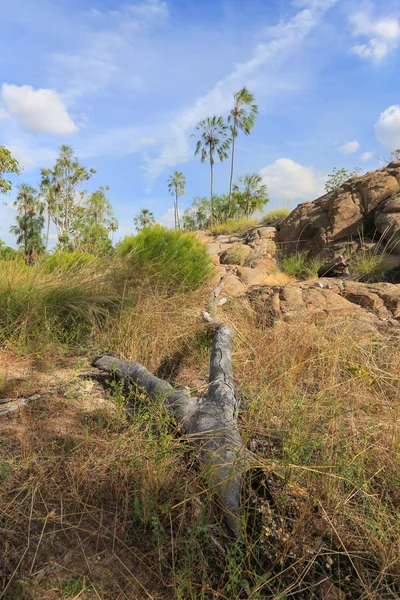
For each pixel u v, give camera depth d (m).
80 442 2.65
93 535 2.00
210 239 15.48
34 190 44.59
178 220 43.81
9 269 6.19
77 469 2.37
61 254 8.40
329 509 2.22
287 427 2.90
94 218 46.31
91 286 6.02
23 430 2.80
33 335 4.72
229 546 1.96
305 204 13.18
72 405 3.24
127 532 2.02
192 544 1.86
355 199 11.18
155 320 5.21
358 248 9.91
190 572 1.74
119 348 4.68
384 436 2.79
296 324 5.11
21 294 5.29
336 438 2.68
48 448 2.60
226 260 11.24
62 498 2.20
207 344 4.85
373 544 2.03
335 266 9.16
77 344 4.77
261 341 4.68
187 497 2.18
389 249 9.30
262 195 35.00
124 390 3.67
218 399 3.06
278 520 2.15
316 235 11.30
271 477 2.40
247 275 8.71
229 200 33.09
